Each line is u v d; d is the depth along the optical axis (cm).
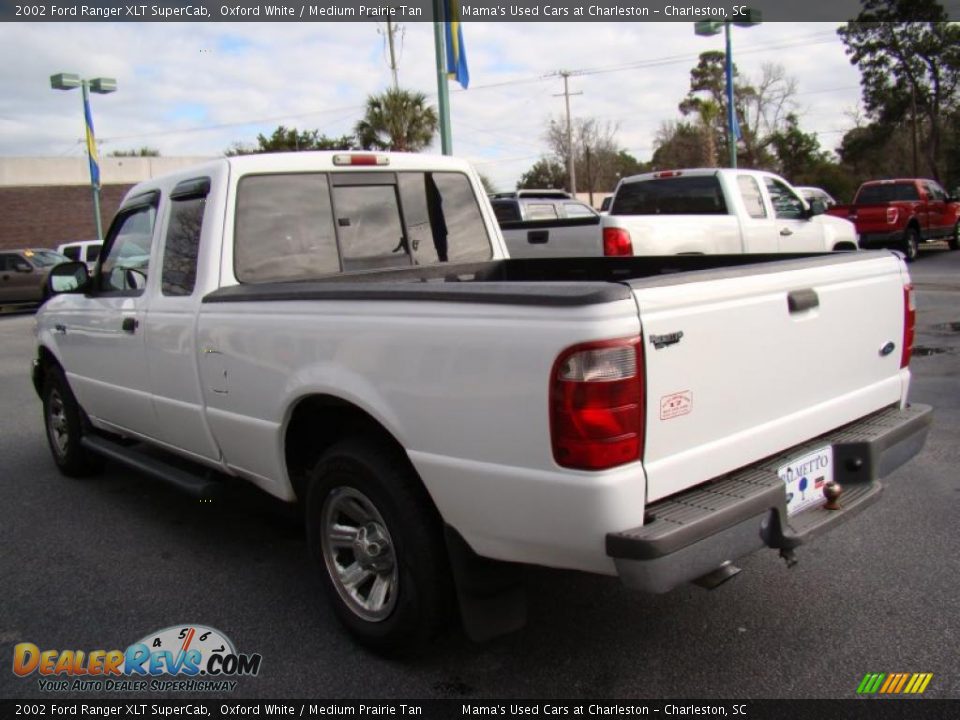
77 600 408
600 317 251
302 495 389
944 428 629
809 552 426
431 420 295
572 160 5047
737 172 1067
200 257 409
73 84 2580
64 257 2266
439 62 1408
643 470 262
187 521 516
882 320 363
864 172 5691
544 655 340
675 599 383
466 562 301
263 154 426
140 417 484
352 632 350
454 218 501
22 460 670
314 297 339
